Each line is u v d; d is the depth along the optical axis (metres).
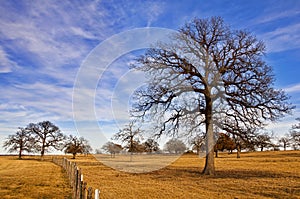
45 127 60.69
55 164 42.78
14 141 61.69
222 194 11.64
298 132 47.38
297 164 29.48
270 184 14.55
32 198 10.85
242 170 23.27
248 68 18.80
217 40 19.58
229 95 18.80
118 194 11.61
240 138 18.86
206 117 18.16
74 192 10.25
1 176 20.67
